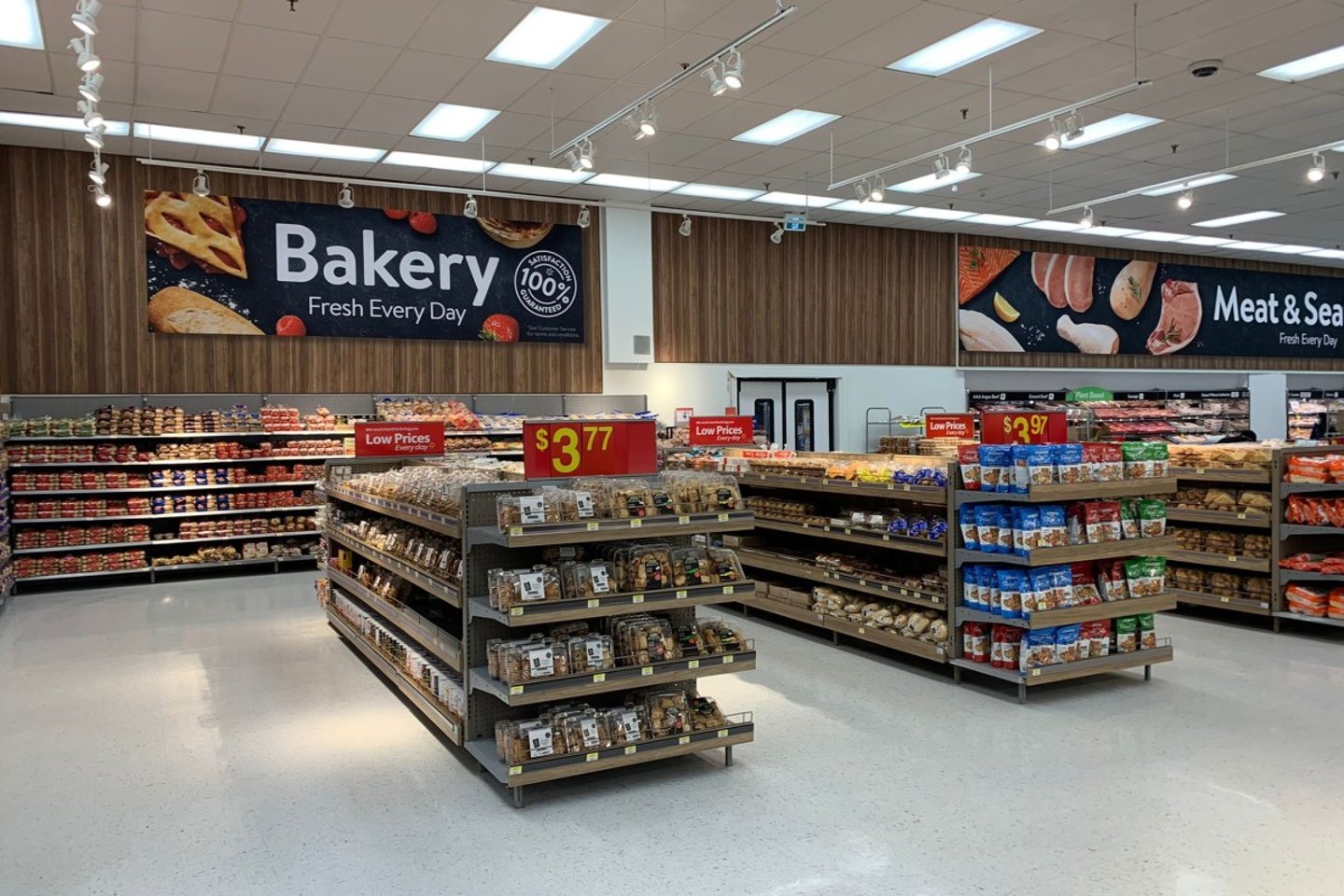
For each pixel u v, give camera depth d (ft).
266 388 35.01
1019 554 16.83
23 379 31.42
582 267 40.73
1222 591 23.79
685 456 29.63
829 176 36.76
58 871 11.08
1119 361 54.03
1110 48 24.02
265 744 15.49
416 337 37.45
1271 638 22.06
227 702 17.83
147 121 28.55
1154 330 54.60
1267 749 14.55
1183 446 25.57
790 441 45.75
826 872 10.70
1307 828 11.65
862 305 46.85
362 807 12.85
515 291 39.34
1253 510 23.12
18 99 26.25
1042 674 16.97
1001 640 17.48
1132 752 14.44
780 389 45.60
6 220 31.22
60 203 31.91
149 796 13.29
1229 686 18.06
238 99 26.61
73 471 31.71
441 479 17.92
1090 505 17.46
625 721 13.44
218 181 34.17
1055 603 16.94
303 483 33.86
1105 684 18.30
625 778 13.75
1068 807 12.37
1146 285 54.29
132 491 31.40
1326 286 61.87
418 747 15.33
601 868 10.93
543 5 20.89
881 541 20.11
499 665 13.37
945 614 18.98
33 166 31.55
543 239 39.91
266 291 34.86
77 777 14.06
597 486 14.62
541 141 31.27
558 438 14.67
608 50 23.58
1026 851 11.12
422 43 22.88
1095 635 17.74
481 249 38.68
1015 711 16.66
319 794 13.32
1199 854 10.98
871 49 23.84
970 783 13.29
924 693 17.94
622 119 28.58
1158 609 18.13
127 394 32.78
